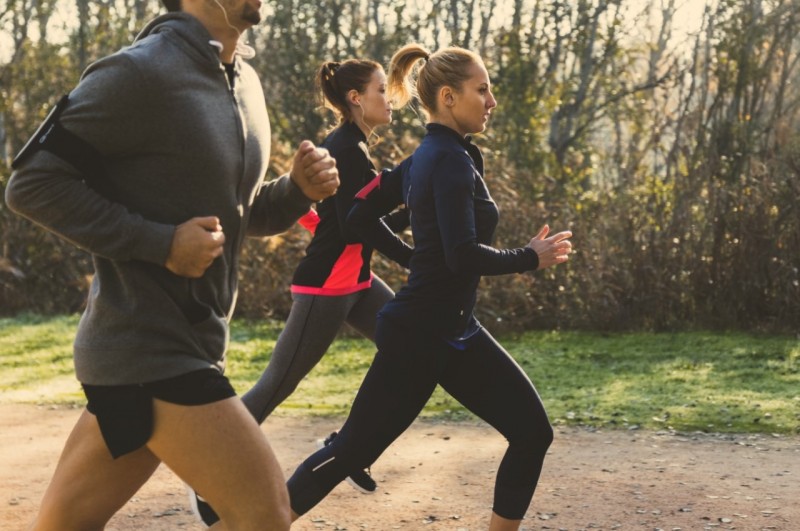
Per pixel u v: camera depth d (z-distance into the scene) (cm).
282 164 1097
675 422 569
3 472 482
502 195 980
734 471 460
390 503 414
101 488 222
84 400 685
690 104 1546
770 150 1015
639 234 959
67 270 1238
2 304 1221
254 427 212
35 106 1520
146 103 202
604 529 376
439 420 590
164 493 434
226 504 211
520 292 946
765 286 923
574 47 1477
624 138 1783
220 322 220
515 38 1395
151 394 208
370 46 1550
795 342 848
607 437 536
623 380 712
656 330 947
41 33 1588
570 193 1224
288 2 1539
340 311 402
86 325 214
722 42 1359
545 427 305
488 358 304
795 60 1445
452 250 286
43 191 199
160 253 201
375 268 968
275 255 1066
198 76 210
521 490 308
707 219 950
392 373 297
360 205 340
